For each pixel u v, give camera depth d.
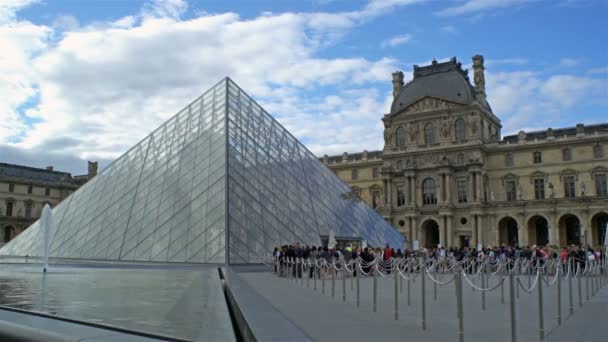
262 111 62.06
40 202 155.50
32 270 38.38
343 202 58.72
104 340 10.41
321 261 32.09
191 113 60.22
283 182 52.62
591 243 108.56
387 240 59.88
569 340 13.09
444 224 122.81
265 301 15.34
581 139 116.31
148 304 17.27
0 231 143.75
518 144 123.44
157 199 49.41
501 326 15.32
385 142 135.75
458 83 128.25
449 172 123.81
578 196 114.81
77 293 20.98
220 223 42.81
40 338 11.06
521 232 116.25
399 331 14.03
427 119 129.75
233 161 48.78
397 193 132.88
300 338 9.77
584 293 27.42
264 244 43.88
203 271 35.78
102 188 56.97
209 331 11.99
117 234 48.09
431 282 35.38
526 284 33.69
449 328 14.77
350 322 15.57
